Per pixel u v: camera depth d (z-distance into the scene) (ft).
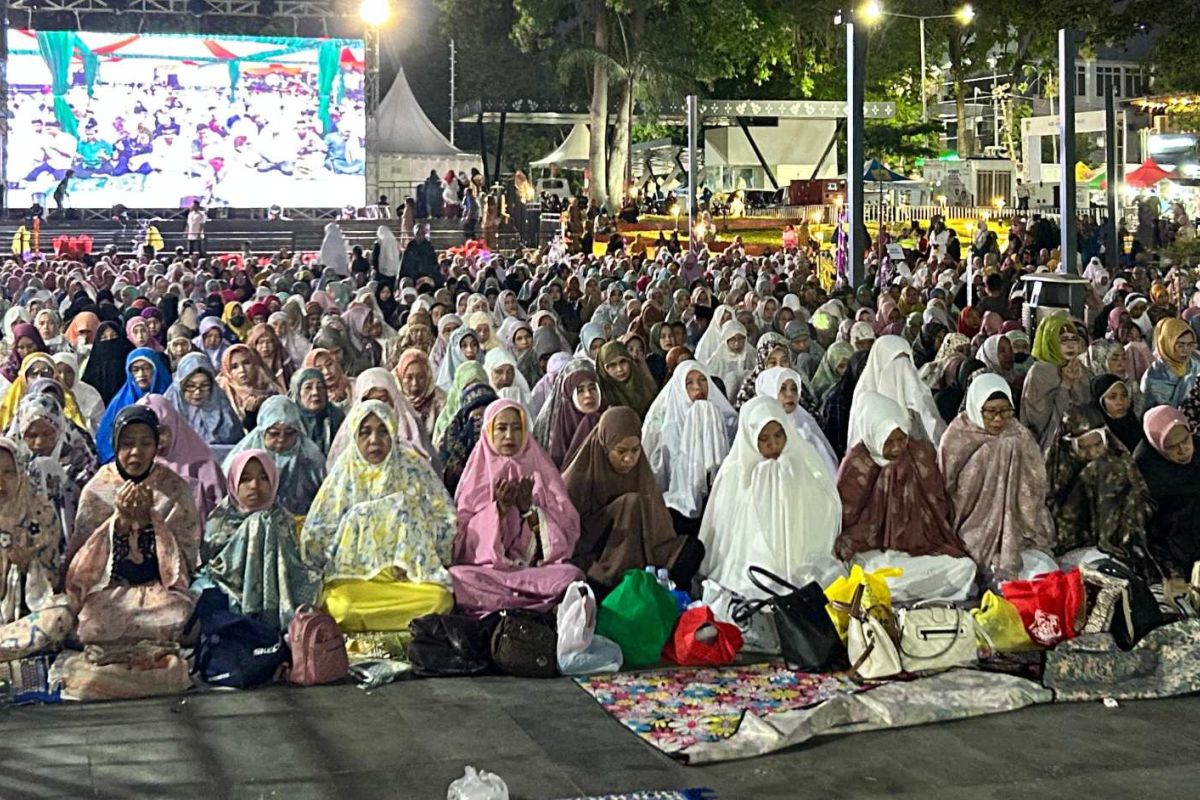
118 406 32.71
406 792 18.04
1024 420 34.19
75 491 25.95
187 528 23.63
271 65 118.73
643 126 147.95
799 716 20.06
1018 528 27.61
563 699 21.74
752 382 37.22
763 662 23.70
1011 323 46.96
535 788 18.11
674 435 31.94
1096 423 30.58
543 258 110.22
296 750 19.48
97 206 116.47
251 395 34.32
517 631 22.77
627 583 23.91
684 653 23.34
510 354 40.63
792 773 18.62
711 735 19.94
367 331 45.73
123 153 116.57
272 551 23.75
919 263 92.68
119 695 21.66
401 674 22.71
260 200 119.65
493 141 174.70
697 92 137.90
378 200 122.93
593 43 135.85
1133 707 21.21
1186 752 19.31
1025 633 23.58
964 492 27.78
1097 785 18.13
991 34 145.07
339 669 22.54
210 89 117.70
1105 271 76.79
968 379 36.40
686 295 57.36
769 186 142.41
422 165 136.05
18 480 22.62
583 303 60.64
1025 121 132.98
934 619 22.94
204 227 112.27
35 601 22.53
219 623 22.48
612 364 35.53
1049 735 19.99
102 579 22.85
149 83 116.57
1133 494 27.99
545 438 32.65
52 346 42.96
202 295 62.03
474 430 30.66
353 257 83.97
